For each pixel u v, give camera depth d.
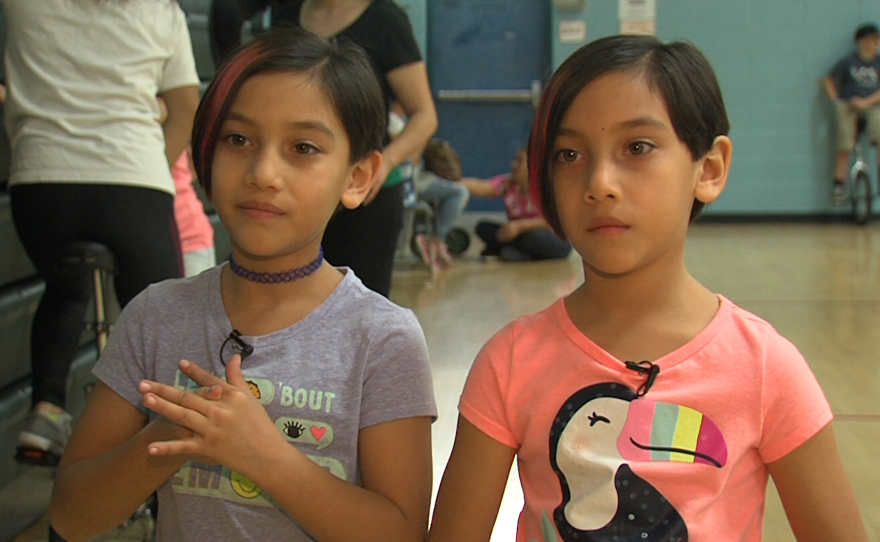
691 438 0.88
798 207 7.30
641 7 7.13
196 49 3.03
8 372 2.00
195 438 0.86
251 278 1.00
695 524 0.86
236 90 0.95
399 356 0.99
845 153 7.02
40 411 1.70
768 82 7.14
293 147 0.95
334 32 1.88
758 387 0.89
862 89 6.87
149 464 0.92
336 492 0.92
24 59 1.76
